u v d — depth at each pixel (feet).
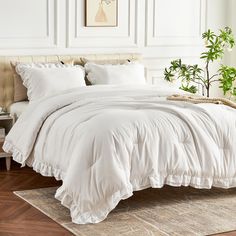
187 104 26.40
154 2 33.96
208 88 34.42
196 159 24.97
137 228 23.35
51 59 31.65
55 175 25.50
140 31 33.83
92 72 31.22
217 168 25.21
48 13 31.78
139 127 24.45
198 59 35.29
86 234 22.88
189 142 25.03
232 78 33.88
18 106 30.04
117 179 23.63
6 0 31.01
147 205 25.31
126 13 33.45
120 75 31.27
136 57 33.37
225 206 25.30
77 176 23.82
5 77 30.83
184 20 34.73
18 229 23.31
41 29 31.76
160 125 24.79
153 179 24.30
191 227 23.45
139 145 24.34
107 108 26.07
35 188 27.22
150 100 27.02
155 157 24.39
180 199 25.96
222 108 26.58
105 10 32.89
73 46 32.45
